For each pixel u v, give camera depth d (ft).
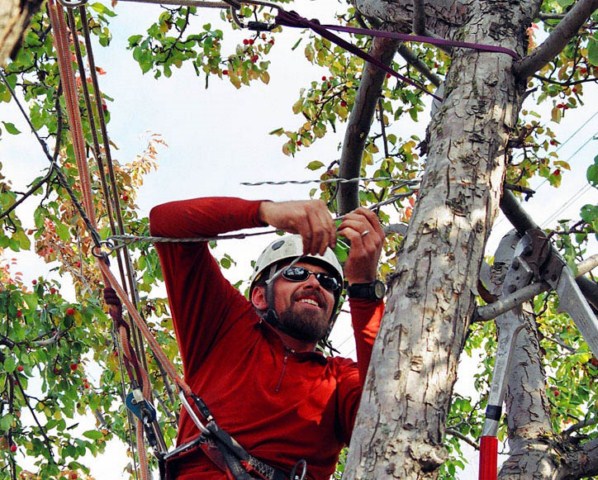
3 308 48.67
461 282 18.75
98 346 51.55
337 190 39.37
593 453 28.22
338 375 23.20
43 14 49.19
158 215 21.18
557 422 56.75
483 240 19.81
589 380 58.23
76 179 51.72
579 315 24.73
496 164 21.12
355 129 37.37
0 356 49.90
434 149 21.35
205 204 20.79
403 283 18.71
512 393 29.25
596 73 48.21
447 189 20.22
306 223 19.40
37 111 50.08
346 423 22.50
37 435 51.26
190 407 21.61
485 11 24.61
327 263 24.11
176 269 22.30
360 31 23.16
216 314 22.97
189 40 51.44
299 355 22.98
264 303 24.13
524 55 24.08
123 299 22.75
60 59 22.27
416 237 19.42
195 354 23.04
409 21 29.43
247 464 21.21
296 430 21.90
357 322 21.80
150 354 52.95
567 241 25.71
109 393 55.72
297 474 21.62
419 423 16.92
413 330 17.92
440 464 16.75
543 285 24.76
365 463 16.61
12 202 48.73
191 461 21.91
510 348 23.09
